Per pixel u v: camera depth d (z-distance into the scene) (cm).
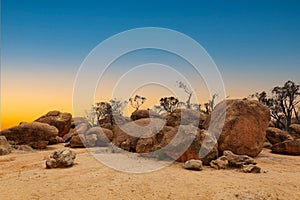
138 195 824
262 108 1739
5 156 1630
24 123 2303
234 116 1647
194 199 799
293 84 4188
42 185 904
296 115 4206
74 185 906
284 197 824
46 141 2225
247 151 1599
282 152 1975
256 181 1003
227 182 983
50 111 2995
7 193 820
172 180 1004
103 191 850
